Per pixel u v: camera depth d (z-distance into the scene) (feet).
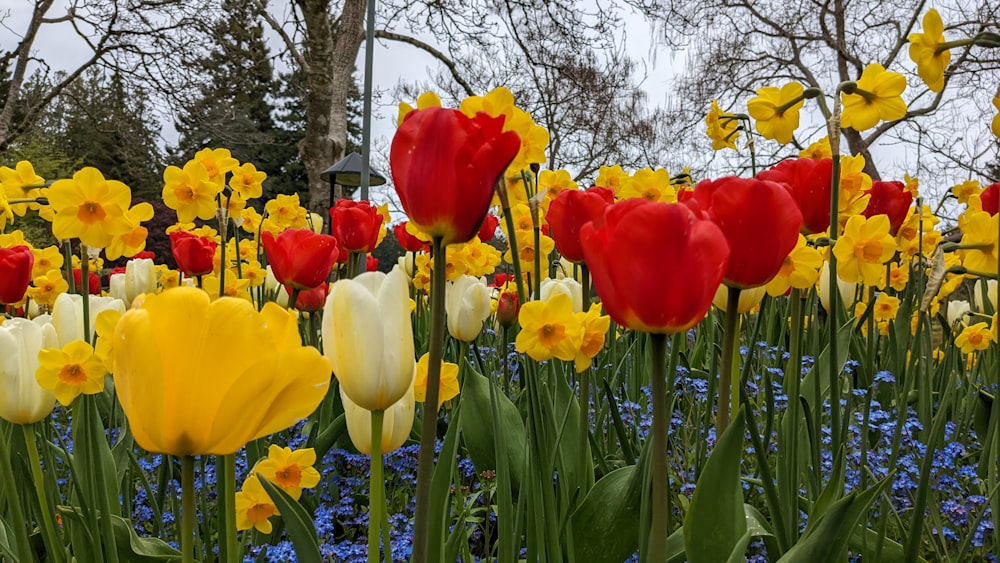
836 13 56.70
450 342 11.41
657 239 2.75
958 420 9.09
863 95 5.59
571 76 54.49
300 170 120.47
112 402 8.90
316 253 7.54
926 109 49.60
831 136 5.07
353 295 3.48
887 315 10.38
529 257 10.32
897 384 7.88
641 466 5.24
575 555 5.43
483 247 12.84
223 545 5.12
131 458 6.91
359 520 7.99
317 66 45.19
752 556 6.48
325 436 8.17
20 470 6.75
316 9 44.57
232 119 58.70
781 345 9.59
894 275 11.06
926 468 4.40
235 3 52.13
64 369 4.81
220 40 53.31
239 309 2.37
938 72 5.55
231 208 12.51
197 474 8.03
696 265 2.77
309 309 10.04
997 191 6.22
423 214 3.14
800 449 6.89
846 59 57.00
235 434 2.49
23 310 15.28
